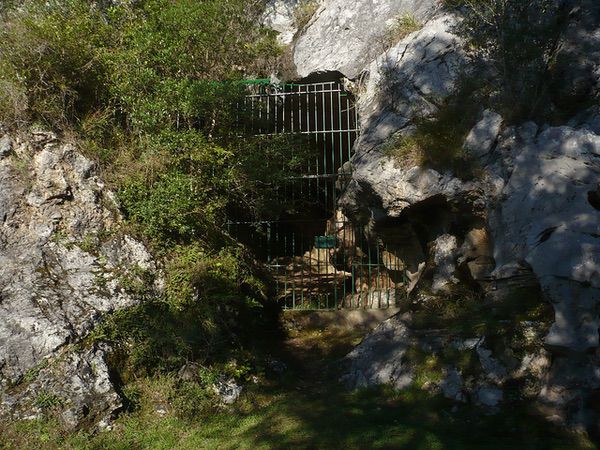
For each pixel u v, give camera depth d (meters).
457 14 8.42
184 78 8.44
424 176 7.33
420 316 7.22
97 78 8.59
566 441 5.19
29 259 6.86
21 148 7.64
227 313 7.58
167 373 6.63
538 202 5.91
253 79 9.84
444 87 7.97
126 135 8.59
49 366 6.14
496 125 7.07
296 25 10.89
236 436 5.92
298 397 6.70
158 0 8.95
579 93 7.11
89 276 6.91
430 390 6.27
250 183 8.62
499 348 6.10
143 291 7.01
